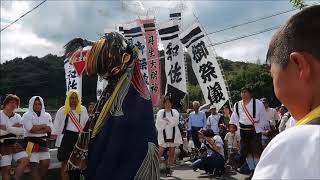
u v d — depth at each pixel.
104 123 2.62
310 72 1.01
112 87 2.73
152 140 2.59
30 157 6.71
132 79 2.70
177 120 9.70
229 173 9.73
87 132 2.69
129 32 13.62
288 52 1.03
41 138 6.85
